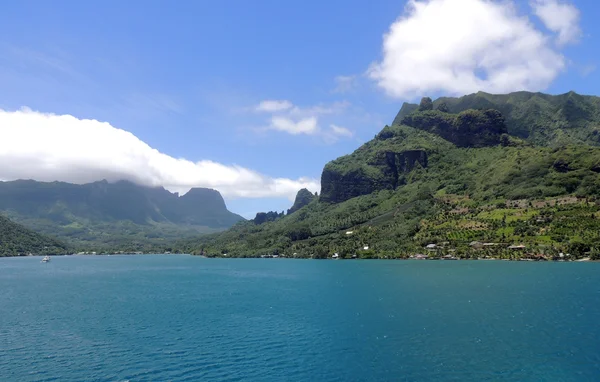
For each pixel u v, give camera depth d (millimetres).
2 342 92875
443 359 77438
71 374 72500
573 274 199000
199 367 75375
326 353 82375
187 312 126938
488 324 102188
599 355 78062
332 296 154250
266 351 84250
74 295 171875
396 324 104875
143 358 80688
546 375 69188
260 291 175500
